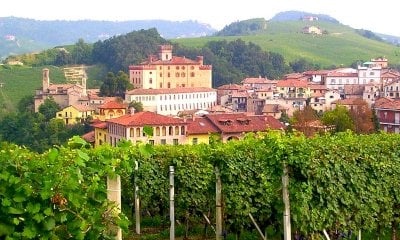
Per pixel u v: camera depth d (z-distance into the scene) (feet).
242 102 535.60
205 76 603.67
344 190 55.83
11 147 30.42
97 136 306.76
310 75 613.52
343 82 577.43
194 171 71.46
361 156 57.88
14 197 26.61
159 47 639.76
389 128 280.31
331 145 55.21
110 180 37.68
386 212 61.41
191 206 72.33
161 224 80.12
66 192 27.30
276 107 462.19
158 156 73.56
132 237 73.15
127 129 269.85
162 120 278.26
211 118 288.10
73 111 438.40
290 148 51.93
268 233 65.92
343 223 56.59
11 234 27.02
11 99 549.13
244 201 61.98
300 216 52.34
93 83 636.48
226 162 61.36
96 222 28.73
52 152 28.07
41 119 419.95
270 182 57.11
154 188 73.72
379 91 504.43
